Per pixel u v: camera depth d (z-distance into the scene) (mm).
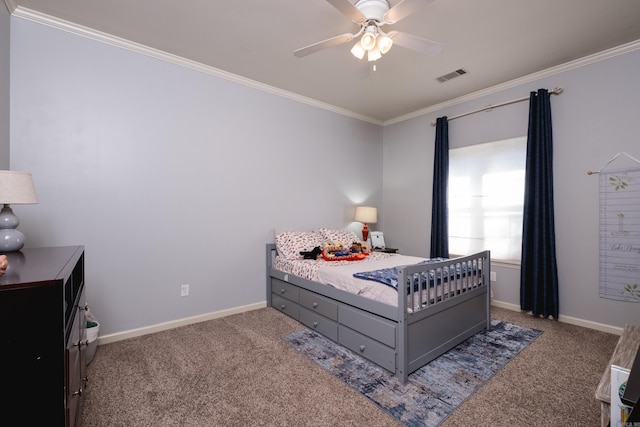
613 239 2777
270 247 3523
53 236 2342
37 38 2271
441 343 2318
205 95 3084
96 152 2512
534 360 2271
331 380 2016
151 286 2779
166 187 2857
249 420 1638
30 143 2252
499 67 3059
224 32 2480
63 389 1009
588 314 2914
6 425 949
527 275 3246
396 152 4688
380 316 2150
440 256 3967
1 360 943
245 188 3377
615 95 2748
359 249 3555
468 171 3809
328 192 4172
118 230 2615
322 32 2471
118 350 2418
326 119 4145
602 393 1167
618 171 2742
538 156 3119
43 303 980
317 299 2766
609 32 2453
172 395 1847
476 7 2135
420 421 1625
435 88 3586
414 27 2369
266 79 3352
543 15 2227
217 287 3172
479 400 1802
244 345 2521
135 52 2686
